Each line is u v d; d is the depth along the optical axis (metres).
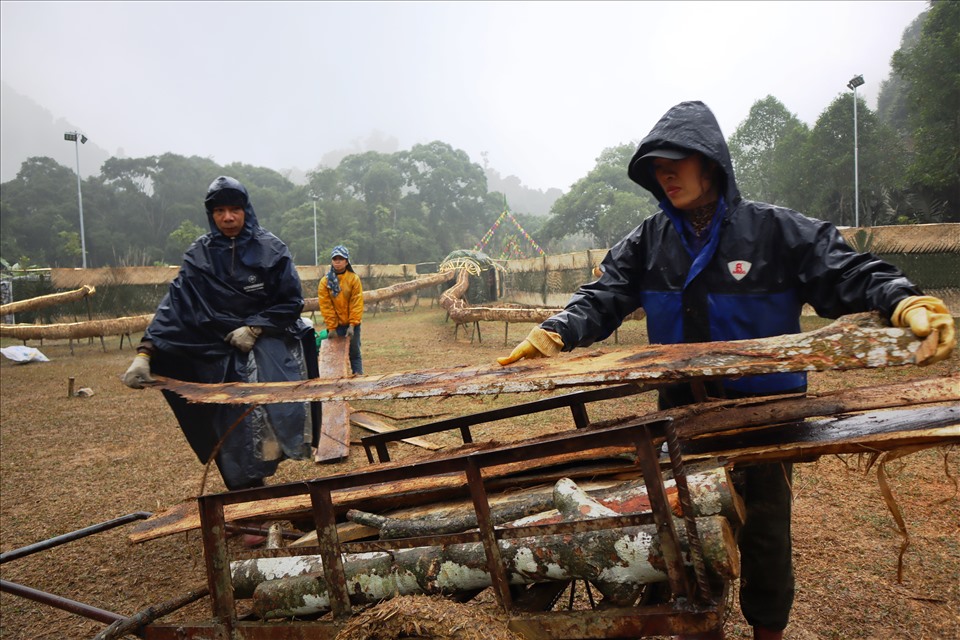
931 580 2.97
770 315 2.00
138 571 3.79
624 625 1.52
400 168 98.50
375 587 1.88
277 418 3.76
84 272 21.66
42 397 10.03
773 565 2.08
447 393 1.76
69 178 83.81
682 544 1.50
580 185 71.12
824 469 4.57
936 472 4.39
